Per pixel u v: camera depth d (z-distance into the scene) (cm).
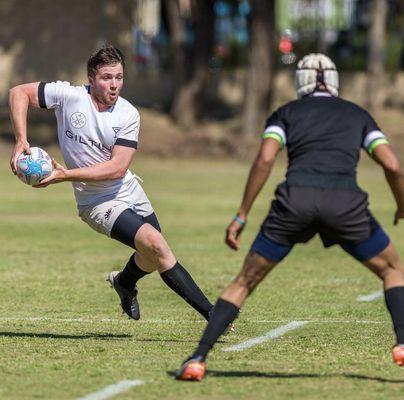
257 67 13338
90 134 2847
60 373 2486
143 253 2909
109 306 3775
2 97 15862
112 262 5100
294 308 3778
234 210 7875
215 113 15062
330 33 15975
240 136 13550
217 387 2325
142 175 11144
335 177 2295
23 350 2830
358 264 5197
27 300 3900
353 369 2567
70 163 2916
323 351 2850
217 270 4847
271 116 2383
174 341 3031
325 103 2372
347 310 3731
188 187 9881
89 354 2769
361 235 2303
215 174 11438
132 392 2270
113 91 2809
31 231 6475
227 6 15988
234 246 2339
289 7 15812
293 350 2869
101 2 15662
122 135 2845
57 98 2858
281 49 15638
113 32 15700
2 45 15925
